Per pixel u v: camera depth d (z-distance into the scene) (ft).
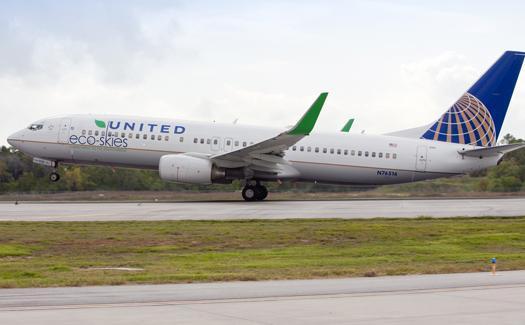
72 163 226.99
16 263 101.09
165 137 220.64
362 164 225.76
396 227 149.59
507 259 108.37
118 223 149.79
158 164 221.46
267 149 208.33
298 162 223.92
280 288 74.02
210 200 236.43
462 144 232.32
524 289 72.90
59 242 123.65
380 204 214.69
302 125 200.23
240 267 96.53
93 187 350.84
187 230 140.15
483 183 354.54
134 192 285.64
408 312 58.85
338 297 67.21
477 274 88.63
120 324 53.57
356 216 171.53
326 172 225.56
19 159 369.50
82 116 224.94
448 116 231.91
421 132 233.35
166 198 254.47
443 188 341.62
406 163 227.20
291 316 56.95
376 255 116.06
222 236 133.28
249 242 128.36
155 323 53.98
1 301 64.59
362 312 58.80
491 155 230.48
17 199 244.83
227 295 68.59
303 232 140.26
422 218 168.25
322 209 189.98
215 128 222.48
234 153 208.03
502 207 203.10
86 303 63.46
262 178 220.64
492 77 231.09
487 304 62.80
